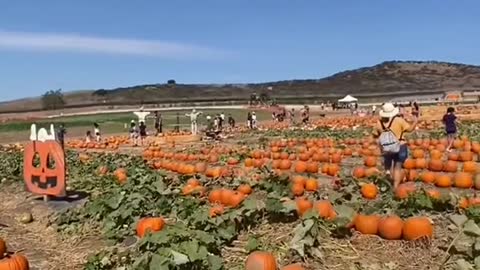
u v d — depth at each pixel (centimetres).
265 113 8188
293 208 840
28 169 1335
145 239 700
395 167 1205
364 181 1226
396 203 948
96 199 1104
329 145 2469
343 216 793
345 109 8612
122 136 4281
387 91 18738
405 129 1206
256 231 811
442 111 4934
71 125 6162
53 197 1325
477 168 1539
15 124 6338
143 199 1015
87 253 862
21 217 1126
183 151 2505
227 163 1994
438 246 725
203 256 647
